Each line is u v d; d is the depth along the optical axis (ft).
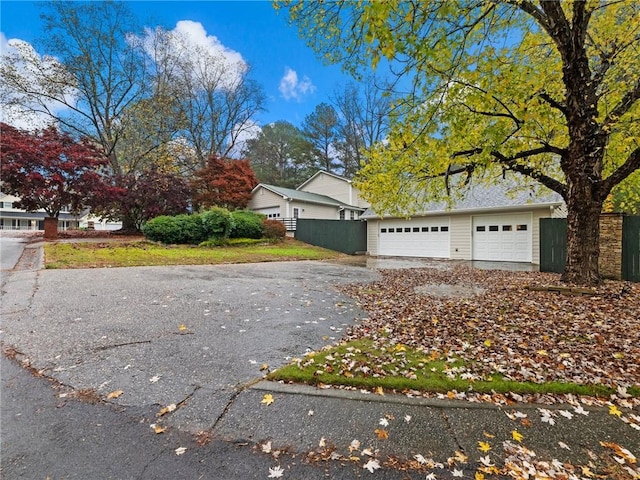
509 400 7.82
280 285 22.44
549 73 17.65
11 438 6.26
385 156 19.61
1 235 54.19
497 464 5.76
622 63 18.35
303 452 6.07
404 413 7.32
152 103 61.26
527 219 40.01
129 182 55.21
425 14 9.62
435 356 10.30
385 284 23.84
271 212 70.95
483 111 15.08
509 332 12.46
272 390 8.26
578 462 5.82
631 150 21.13
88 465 5.62
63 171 44.11
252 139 97.91
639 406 7.53
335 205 75.36
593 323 13.12
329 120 96.12
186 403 7.62
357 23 12.10
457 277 27.45
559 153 19.21
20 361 9.64
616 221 24.53
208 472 5.53
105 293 17.98
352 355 10.37
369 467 5.68
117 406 7.44
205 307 15.85
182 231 46.11
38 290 18.31
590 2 15.74
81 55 55.77
